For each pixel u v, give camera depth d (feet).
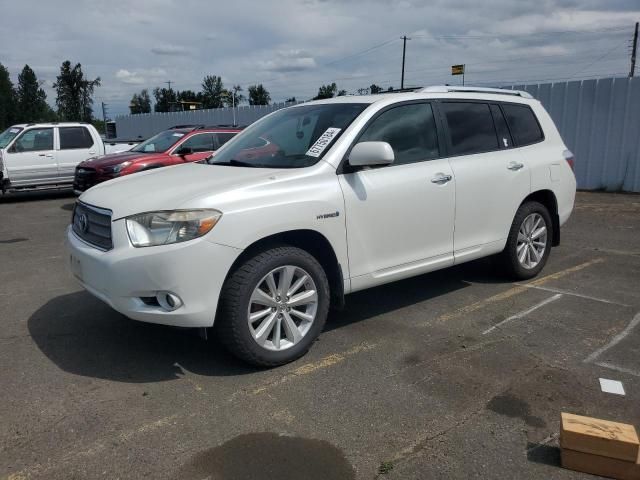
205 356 13.23
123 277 11.34
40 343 14.08
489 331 14.66
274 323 12.39
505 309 16.30
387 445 9.70
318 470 9.04
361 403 11.07
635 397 11.22
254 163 14.42
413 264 15.06
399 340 14.15
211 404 11.07
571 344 13.78
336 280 13.52
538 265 19.16
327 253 13.42
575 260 21.94
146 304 11.56
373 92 17.48
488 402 11.07
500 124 17.72
